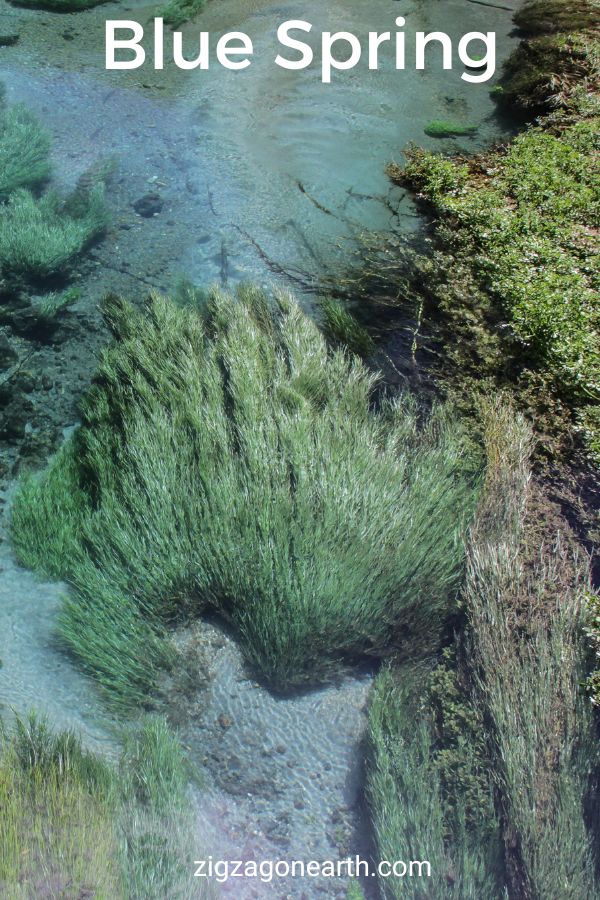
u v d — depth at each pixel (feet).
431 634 13.38
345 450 15.06
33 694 12.69
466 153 25.29
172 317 17.72
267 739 12.48
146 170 24.26
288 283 20.49
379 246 20.45
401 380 17.40
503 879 10.50
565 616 12.62
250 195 23.54
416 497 14.49
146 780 11.28
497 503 14.40
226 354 16.79
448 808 11.16
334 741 12.52
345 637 13.12
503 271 18.99
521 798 10.73
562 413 16.19
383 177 24.56
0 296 19.54
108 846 10.41
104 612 13.26
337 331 18.13
